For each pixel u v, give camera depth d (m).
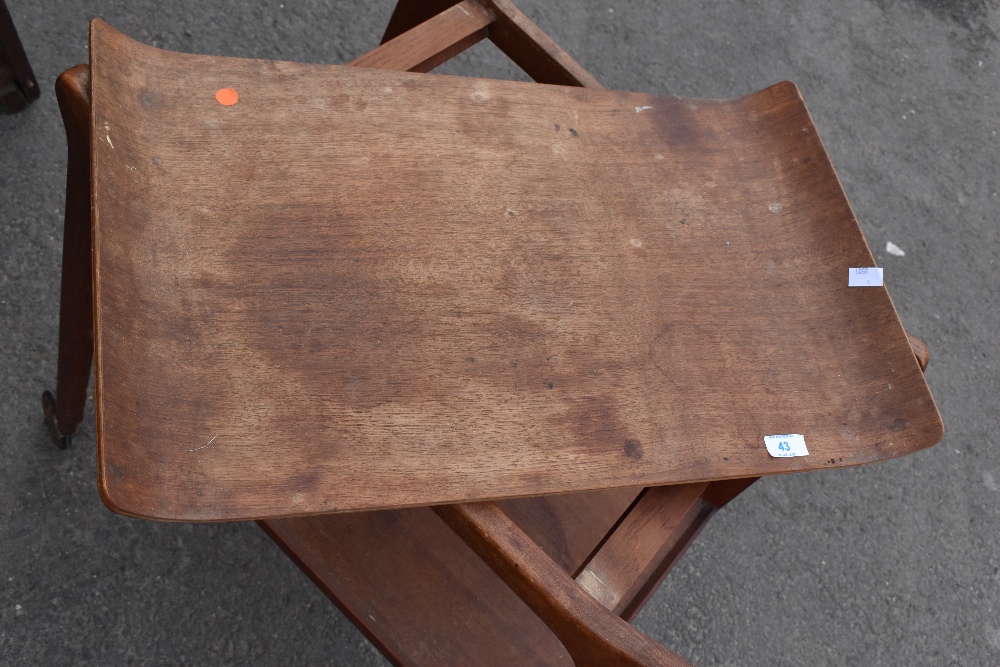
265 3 2.13
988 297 2.31
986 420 2.12
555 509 1.30
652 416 0.95
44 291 1.70
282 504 0.80
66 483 1.56
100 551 1.53
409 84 1.08
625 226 1.07
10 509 1.52
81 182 1.04
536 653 1.18
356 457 0.84
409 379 0.89
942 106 2.59
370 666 1.58
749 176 1.18
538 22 2.34
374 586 1.18
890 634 1.83
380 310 0.92
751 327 1.05
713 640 1.74
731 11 2.56
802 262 1.12
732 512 1.87
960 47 2.72
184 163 0.93
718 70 2.45
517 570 0.84
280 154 0.98
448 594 1.20
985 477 2.05
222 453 0.80
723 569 1.81
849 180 2.39
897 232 2.34
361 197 0.98
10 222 1.73
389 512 1.24
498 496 0.85
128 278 0.84
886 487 1.98
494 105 1.11
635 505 1.01
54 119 1.84
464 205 1.02
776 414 1.00
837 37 2.62
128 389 0.78
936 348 2.20
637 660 0.78
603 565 0.97
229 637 1.53
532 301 0.98
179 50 2.02
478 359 0.92
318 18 2.16
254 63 1.02
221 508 0.78
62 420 1.48
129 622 1.50
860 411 1.03
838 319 1.08
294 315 0.89
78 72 0.92
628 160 1.13
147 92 0.95
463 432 0.88
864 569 1.88
